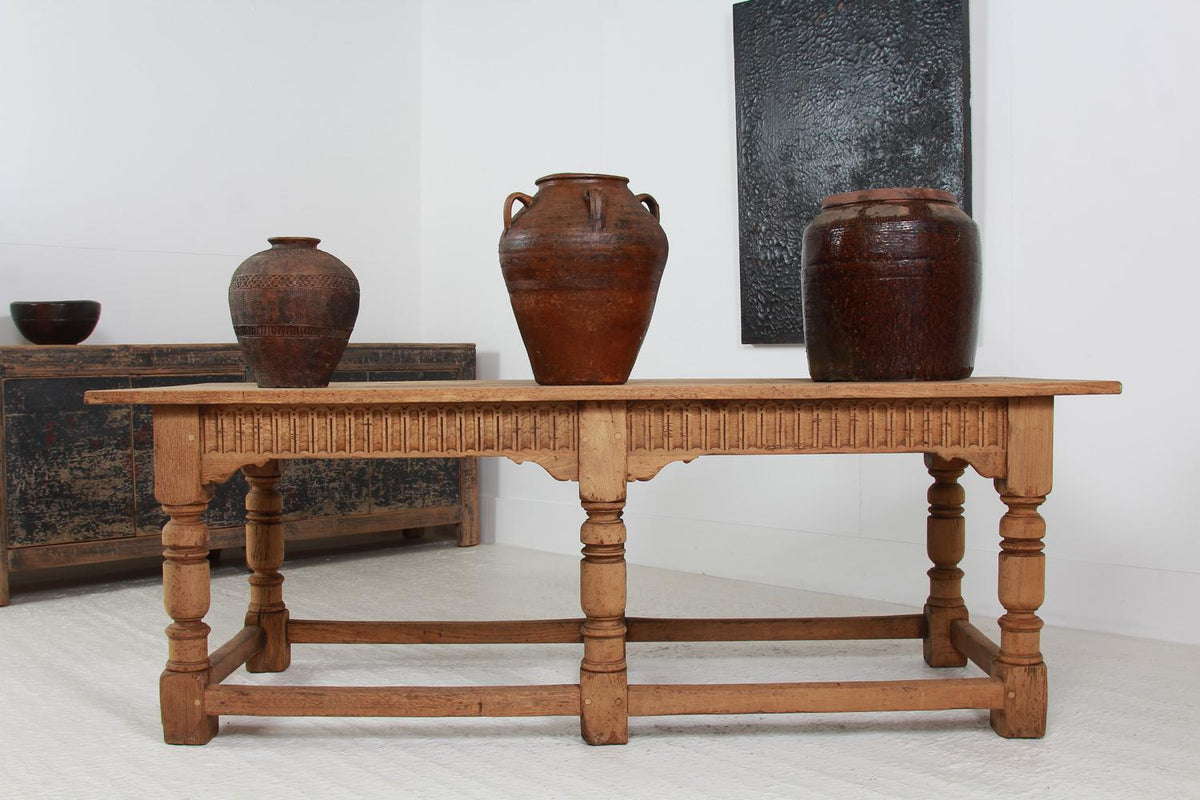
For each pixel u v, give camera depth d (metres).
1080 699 2.56
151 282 4.48
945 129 3.41
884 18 3.52
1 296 4.11
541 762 2.17
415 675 2.74
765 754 2.21
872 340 2.43
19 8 4.14
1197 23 3.03
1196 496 3.07
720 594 3.75
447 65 5.11
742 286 3.90
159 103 4.50
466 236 5.04
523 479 4.84
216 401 2.20
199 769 2.13
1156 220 3.11
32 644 3.10
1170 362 3.10
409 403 2.26
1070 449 3.29
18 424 3.67
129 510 3.90
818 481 3.83
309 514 4.34
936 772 2.10
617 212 2.31
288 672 2.77
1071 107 3.26
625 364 2.38
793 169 3.75
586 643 2.29
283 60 4.85
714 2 4.06
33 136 4.18
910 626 2.83
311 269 2.37
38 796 1.99
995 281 3.42
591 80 4.49
